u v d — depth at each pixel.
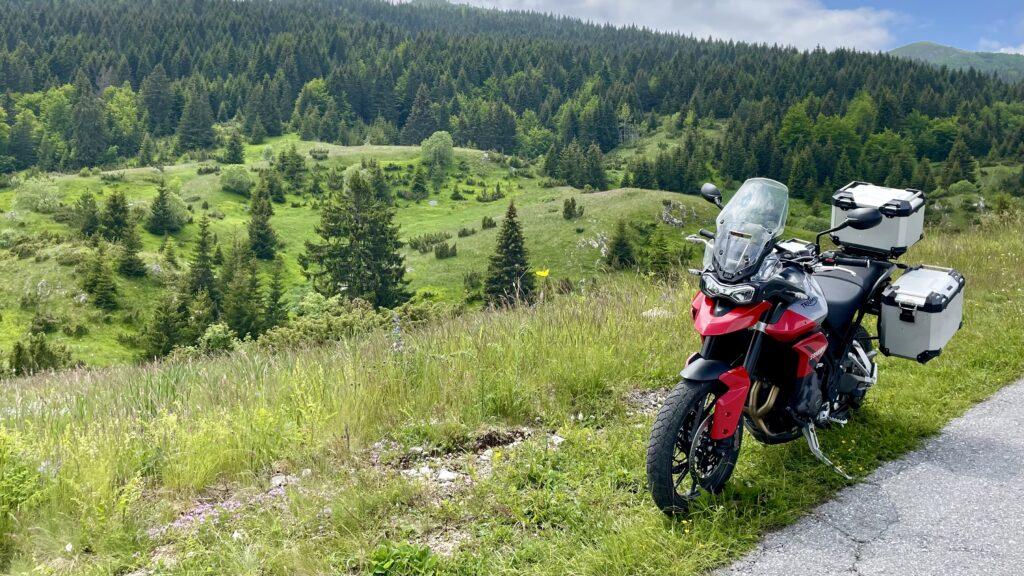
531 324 7.26
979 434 5.09
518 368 6.16
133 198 191.50
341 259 107.06
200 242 129.00
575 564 3.57
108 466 4.51
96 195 191.00
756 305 3.91
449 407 5.55
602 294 8.45
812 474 4.52
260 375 6.53
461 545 3.80
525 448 4.84
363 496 4.21
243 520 4.12
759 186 4.18
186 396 6.20
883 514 4.06
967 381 6.08
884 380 6.11
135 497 4.15
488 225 151.25
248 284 102.69
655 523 3.90
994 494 4.23
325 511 4.17
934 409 5.52
